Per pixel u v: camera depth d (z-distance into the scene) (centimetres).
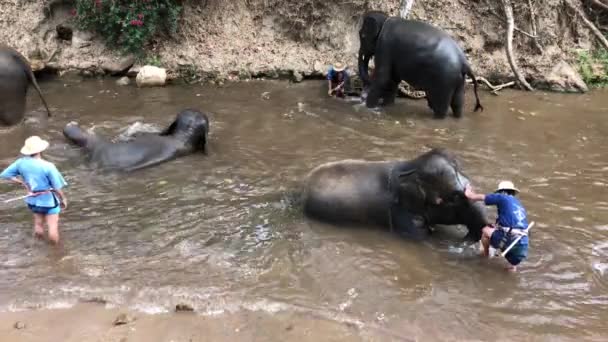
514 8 1253
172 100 1038
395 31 1003
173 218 639
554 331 474
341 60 1207
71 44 1191
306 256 575
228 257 568
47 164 561
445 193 586
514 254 552
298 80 1170
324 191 639
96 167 751
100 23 1176
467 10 1266
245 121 946
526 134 927
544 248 598
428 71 969
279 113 991
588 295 526
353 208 629
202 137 812
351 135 900
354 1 1218
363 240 611
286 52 1214
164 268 545
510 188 578
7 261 547
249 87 1132
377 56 1028
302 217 650
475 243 610
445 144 873
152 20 1165
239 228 623
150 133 818
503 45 1245
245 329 461
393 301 509
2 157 771
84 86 1104
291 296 509
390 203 621
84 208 653
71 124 824
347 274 548
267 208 667
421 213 610
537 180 753
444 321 482
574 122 988
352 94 1104
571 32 1311
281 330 462
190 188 709
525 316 493
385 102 1067
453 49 963
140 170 751
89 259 556
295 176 749
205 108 1002
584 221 652
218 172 755
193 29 1220
